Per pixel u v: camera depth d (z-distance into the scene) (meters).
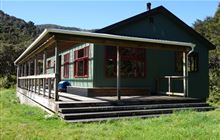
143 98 12.16
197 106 12.06
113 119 9.31
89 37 11.16
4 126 8.09
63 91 16.95
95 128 7.88
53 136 6.86
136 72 15.19
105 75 14.06
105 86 14.04
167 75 16.20
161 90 15.92
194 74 17.64
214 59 35.75
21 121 8.98
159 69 15.94
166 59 16.25
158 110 10.70
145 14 15.87
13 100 20.41
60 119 9.16
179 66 16.72
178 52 16.72
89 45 14.33
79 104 9.80
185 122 8.50
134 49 15.17
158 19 16.58
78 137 6.78
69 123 8.56
